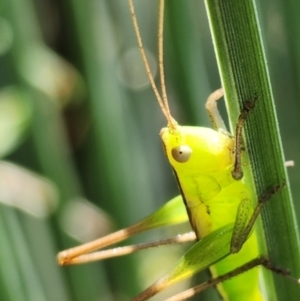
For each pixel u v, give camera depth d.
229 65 0.11
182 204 0.12
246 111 0.11
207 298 0.14
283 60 0.13
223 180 0.12
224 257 0.12
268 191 0.11
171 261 0.15
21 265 0.13
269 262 0.11
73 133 0.15
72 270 0.14
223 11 0.11
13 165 0.14
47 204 0.14
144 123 0.14
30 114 0.14
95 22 0.13
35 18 0.14
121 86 0.14
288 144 0.13
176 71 0.13
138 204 0.14
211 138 0.12
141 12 0.14
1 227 0.13
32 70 0.14
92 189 0.14
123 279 0.14
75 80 0.14
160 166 0.14
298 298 0.11
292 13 0.13
